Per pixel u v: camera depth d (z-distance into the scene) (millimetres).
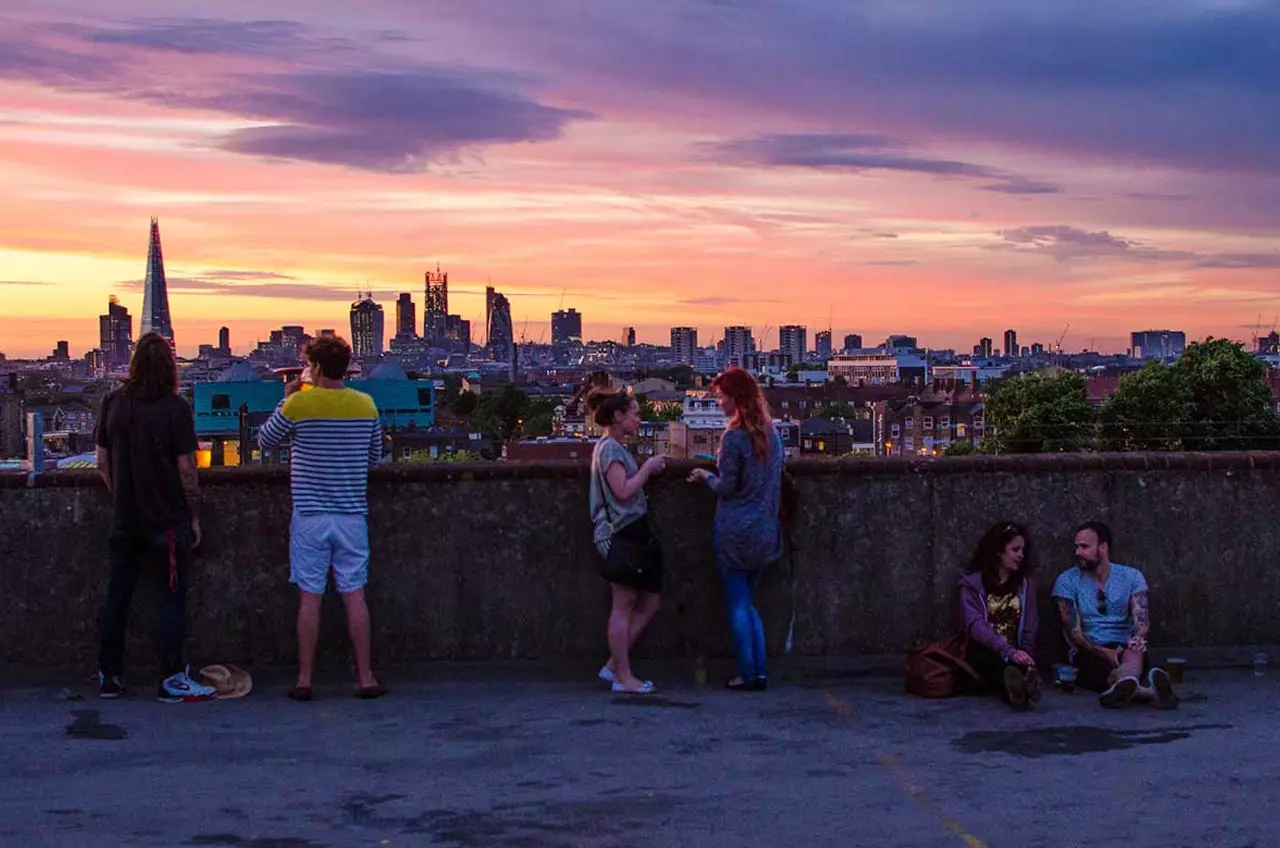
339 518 7500
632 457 7625
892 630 8250
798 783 5938
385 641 8062
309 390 7504
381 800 5688
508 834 5250
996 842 5160
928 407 150000
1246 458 8406
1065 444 83250
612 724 6996
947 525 8250
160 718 7113
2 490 7934
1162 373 80062
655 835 5238
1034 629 7672
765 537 7578
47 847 5074
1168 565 8375
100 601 8000
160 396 7383
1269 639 8461
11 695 7625
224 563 8031
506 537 8086
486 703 7453
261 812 5516
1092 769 6156
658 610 8039
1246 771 6121
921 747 6539
